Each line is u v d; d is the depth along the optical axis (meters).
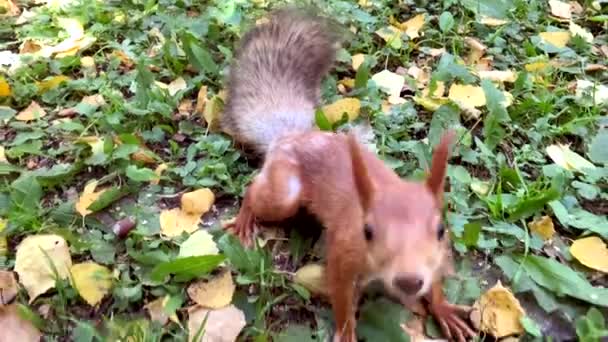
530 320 0.37
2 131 0.50
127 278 0.39
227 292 0.38
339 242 0.35
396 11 0.62
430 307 0.38
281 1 0.61
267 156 0.43
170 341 0.37
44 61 0.56
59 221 0.43
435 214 0.31
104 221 0.43
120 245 0.42
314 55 0.52
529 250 0.41
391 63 0.57
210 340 0.36
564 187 0.44
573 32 0.59
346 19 0.59
